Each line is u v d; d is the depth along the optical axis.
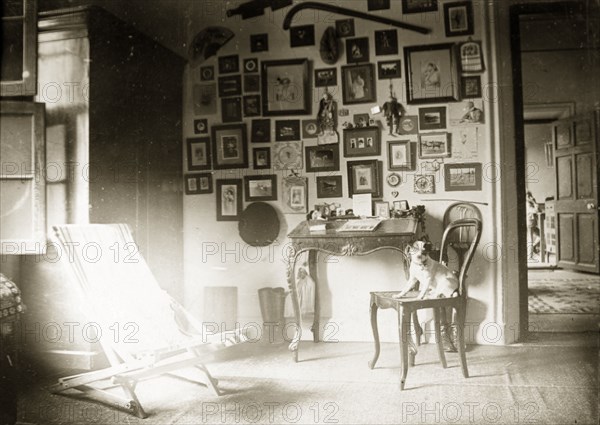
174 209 5.02
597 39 4.33
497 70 4.55
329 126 4.85
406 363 3.32
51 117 3.88
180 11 5.19
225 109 5.08
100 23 3.90
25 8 3.63
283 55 4.97
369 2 4.79
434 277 3.49
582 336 4.67
